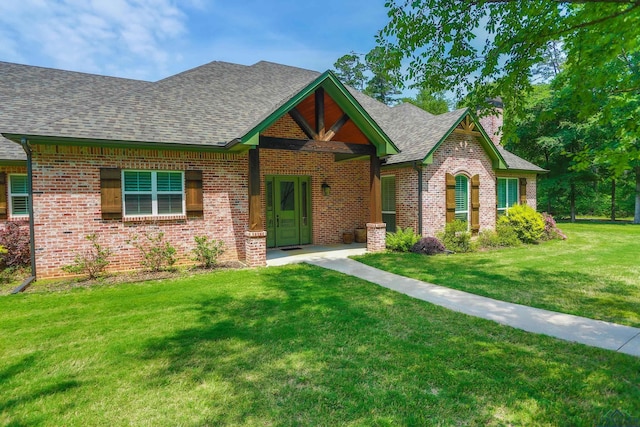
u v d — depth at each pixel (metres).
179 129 9.84
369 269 9.26
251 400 3.29
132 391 3.47
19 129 8.31
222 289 7.32
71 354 4.30
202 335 4.84
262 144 9.61
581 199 30.98
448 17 5.35
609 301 6.24
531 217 14.24
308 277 8.35
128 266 9.25
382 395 3.33
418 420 2.95
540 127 26.00
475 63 5.79
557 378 3.58
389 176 13.95
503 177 15.87
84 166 8.73
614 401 3.17
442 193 13.17
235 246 10.66
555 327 5.01
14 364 4.06
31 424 2.98
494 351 4.24
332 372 3.79
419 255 11.25
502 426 2.88
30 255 8.73
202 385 3.57
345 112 10.63
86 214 8.78
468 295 6.74
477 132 13.88
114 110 9.89
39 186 8.30
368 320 5.37
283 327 5.11
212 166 10.28
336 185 13.92
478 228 14.20
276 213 13.09
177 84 12.63
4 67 12.67
